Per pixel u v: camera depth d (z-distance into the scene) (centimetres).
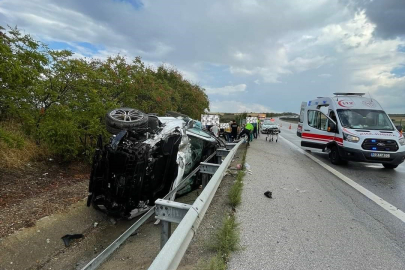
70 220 473
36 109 699
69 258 391
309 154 1205
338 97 1062
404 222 438
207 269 264
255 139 1908
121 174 429
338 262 310
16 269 356
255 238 360
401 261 318
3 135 531
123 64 1145
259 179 671
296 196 550
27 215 454
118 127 478
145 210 485
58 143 680
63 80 732
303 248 338
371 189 640
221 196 530
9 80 535
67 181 648
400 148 860
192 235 286
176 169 506
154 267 195
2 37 549
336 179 730
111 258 370
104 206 468
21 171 642
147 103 1309
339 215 457
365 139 865
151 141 475
